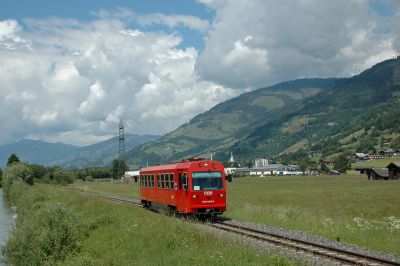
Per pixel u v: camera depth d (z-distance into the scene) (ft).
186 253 57.67
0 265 93.86
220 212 105.19
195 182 103.76
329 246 64.80
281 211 111.75
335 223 88.02
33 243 87.40
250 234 77.92
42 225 93.91
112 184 499.51
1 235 136.36
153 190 131.23
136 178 156.35
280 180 500.74
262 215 107.04
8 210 234.99
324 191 268.62
